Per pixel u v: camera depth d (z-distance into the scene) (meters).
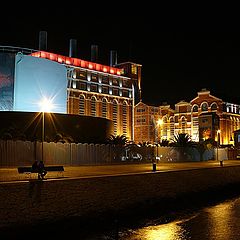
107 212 28.09
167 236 23.62
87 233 23.72
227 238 23.20
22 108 60.88
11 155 42.97
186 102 117.75
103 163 51.84
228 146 97.62
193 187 39.97
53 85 65.19
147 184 33.22
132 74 130.88
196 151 70.25
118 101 122.69
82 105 111.06
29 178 28.30
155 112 124.00
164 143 77.81
